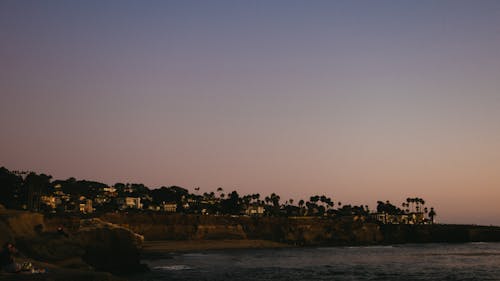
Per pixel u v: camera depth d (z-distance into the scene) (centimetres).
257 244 19412
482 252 16212
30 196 15425
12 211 6116
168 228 19525
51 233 5747
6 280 2683
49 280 2803
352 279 7081
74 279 2941
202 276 7106
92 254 6575
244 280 6675
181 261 10706
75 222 15388
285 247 19812
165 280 6406
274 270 8450
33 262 4134
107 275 3114
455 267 9531
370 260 11819
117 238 6894
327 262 10931
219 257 12456
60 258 4941
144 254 13162
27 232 5759
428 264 10381
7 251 3033
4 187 14250
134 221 18912
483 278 7369
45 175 16812
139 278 6612
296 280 6806
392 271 8531
